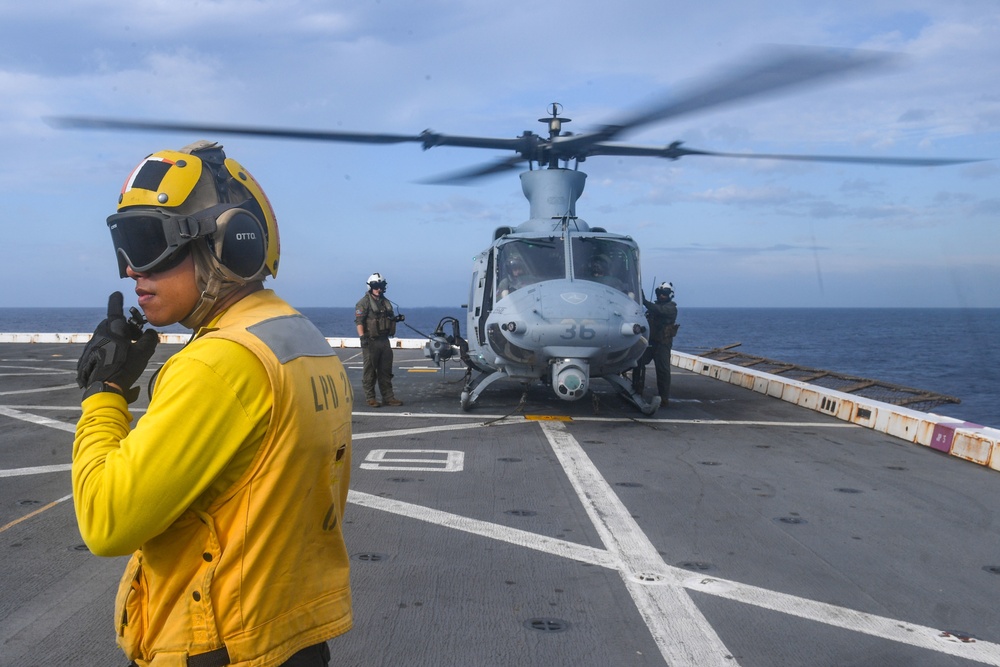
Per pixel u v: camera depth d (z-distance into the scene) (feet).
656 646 11.00
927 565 14.44
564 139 31.81
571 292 30.07
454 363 56.65
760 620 11.92
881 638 11.37
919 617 12.13
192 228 5.31
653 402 31.65
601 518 17.15
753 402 36.83
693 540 15.71
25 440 25.22
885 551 15.19
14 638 11.04
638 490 19.69
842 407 31.81
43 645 10.82
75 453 5.01
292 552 5.24
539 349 29.45
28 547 14.87
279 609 5.17
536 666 10.37
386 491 19.27
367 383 34.60
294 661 5.43
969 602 12.75
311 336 5.74
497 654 10.68
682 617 11.98
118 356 5.36
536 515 17.33
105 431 5.07
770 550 15.16
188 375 4.80
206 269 5.47
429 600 12.51
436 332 41.63
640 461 23.18
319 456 5.35
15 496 18.43
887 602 12.69
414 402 35.94
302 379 5.24
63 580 13.24
